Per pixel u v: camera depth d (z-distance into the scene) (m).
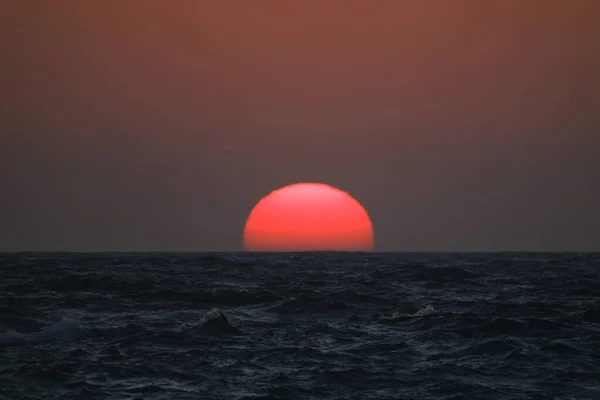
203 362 86.06
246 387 75.44
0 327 108.62
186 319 120.00
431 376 80.75
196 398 71.19
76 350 91.44
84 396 71.44
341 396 72.88
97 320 117.31
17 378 77.25
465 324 112.19
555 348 95.00
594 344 98.38
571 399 72.50
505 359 89.06
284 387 75.31
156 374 80.06
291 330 109.31
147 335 101.19
